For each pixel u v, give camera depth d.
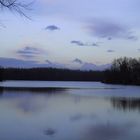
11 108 38.53
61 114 33.22
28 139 19.97
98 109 38.84
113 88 108.31
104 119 29.48
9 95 65.31
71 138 20.53
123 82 158.00
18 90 86.81
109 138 20.70
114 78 165.50
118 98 59.03
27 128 24.03
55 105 44.06
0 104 43.84
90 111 36.56
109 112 35.59
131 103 47.78
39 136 20.94
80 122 27.55
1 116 30.89
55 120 28.53
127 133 22.22
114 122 27.52
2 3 7.36
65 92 81.12
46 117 30.66
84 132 22.64
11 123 26.53
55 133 22.12
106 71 172.38
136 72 154.38
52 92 80.44
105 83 175.50
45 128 24.19
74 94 71.94
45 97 60.94
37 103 46.91
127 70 158.50
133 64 158.38
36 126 25.03
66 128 24.23
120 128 24.33
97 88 108.75
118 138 20.66
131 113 34.41
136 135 21.59
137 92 81.38
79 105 44.44
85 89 99.75
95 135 21.48
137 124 26.34
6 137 20.56
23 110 36.47
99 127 24.78
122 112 35.47
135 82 151.88
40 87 110.00
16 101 49.78
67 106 42.75
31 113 33.66
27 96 63.34
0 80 165.75
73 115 32.56
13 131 22.73
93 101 51.88
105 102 49.97
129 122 27.45
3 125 25.38
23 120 28.28
